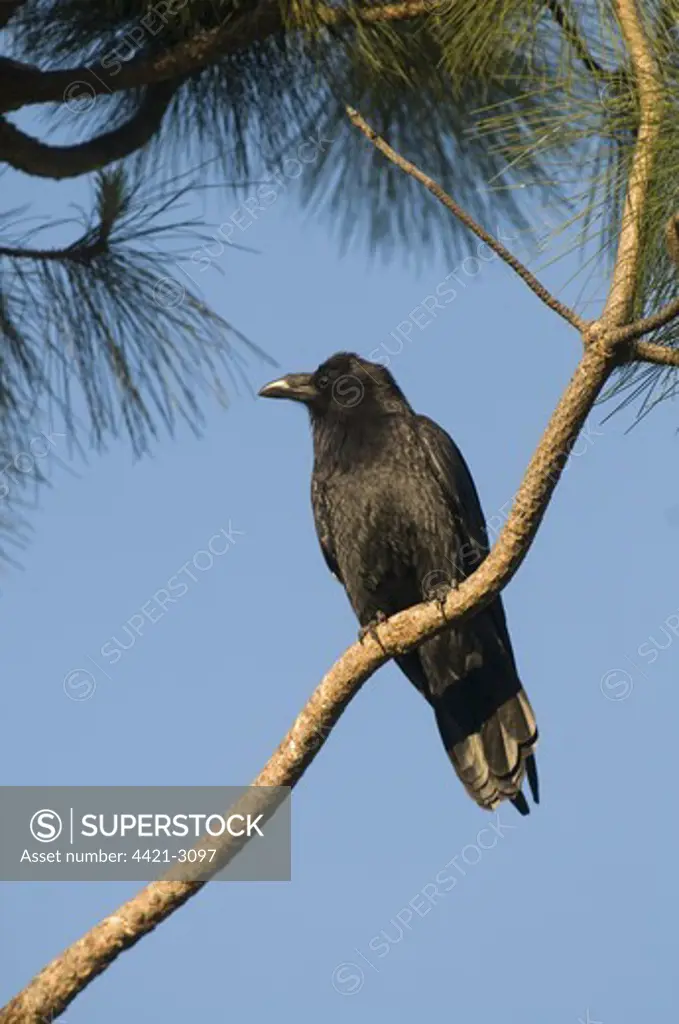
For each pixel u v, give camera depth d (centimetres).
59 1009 885
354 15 991
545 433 789
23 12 1048
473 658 1183
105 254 1028
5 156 1009
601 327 751
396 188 1095
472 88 1032
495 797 1180
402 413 1291
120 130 1053
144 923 883
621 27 757
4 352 1011
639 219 740
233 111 1095
